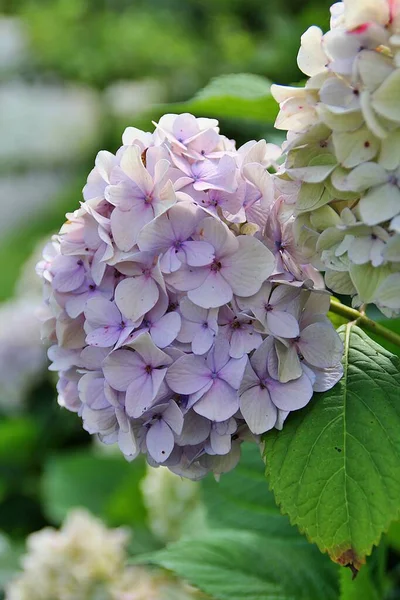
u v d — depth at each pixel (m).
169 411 0.71
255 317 0.70
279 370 0.70
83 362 0.74
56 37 4.37
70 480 1.69
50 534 1.25
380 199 0.66
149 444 0.71
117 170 0.72
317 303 0.72
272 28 3.02
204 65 3.69
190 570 0.90
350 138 0.67
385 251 0.66
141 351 0.70
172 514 1.25
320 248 0.69
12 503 1.91
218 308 0.70
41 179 5.73
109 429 0.73
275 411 0.71
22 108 5.80
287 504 0.70
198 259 0.69
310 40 0.69
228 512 1.02
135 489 1.48
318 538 0.69
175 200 0.70
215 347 0.70
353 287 0.70
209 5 4.02
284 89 0.70
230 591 0.89
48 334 0.76
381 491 0.69
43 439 1.97
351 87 0.67
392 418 0.71
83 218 0.73
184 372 0.70
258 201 0.71
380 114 0.66
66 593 1.18
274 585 0.90
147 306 0.70
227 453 0.73
